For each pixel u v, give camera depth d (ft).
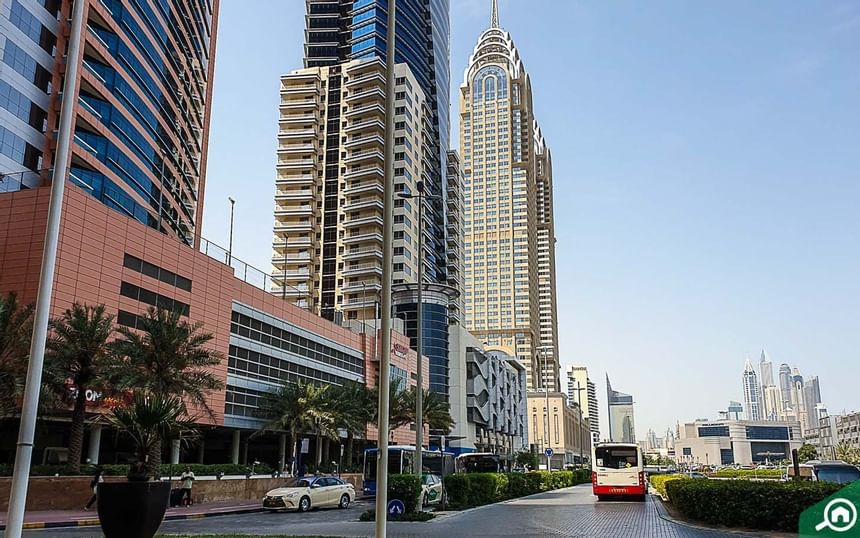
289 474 160.45
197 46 243.81
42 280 36.09
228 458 212.02
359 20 425.28
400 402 217.56
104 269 136.26
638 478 113.09
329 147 392.68
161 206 202.69
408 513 76.74
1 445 141.49
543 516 80.02
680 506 78.23
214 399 163.84
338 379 236.43
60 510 95.50
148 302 147.02
